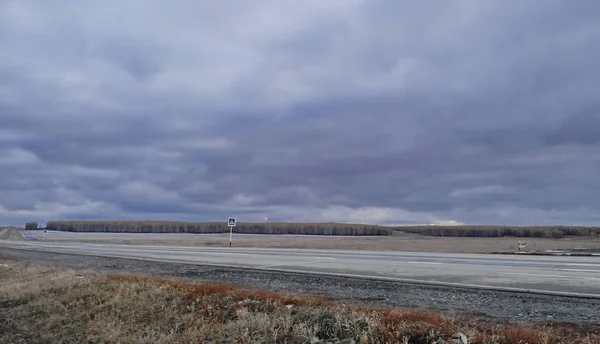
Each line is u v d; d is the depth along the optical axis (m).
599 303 9.55
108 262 23.09
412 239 65.00
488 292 10.99
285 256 24.22
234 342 8.50
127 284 13.55
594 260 19.72
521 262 18.66
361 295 11.30
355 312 8.85
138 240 57.88
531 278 13.17
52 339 10.00
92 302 12.21
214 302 10.91
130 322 10.36
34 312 12.05
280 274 15.95
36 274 18.95
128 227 138.88
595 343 6.59
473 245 41.47
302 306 9.88
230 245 38.22
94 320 10.86
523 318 8.34
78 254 29.75
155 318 10.41
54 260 25.73
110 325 10.25
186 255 26.33
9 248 40.47
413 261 19.75
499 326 7.66
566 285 11.77
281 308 9.89
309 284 13.51
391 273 15.17
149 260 23.16
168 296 11.75
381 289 12.10
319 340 8.05
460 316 8.52
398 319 8.23
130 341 9.28
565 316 8.45
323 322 8.62
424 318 8.13
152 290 12.38
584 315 8.50
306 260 21.28
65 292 13.70
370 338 7.68
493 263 18.23
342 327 8.30
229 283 14.02
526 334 7.01
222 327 9.21
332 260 21.05
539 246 40.66
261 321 8.99
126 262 22.67
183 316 10.23
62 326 10.77
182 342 8.91
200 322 9.75
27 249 37.91
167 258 24.17
